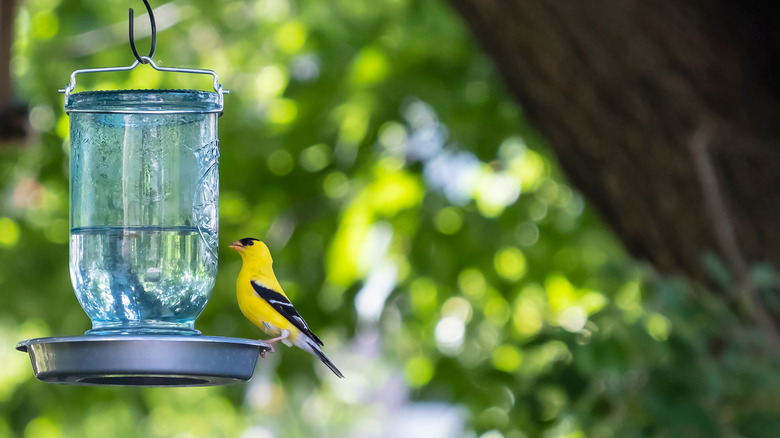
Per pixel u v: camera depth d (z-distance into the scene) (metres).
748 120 8.25
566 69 8.33
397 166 13.34
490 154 13.29
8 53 8.28
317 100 12.98
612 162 8.52
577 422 8.35
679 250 8.55
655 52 8.20
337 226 13.25
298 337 7.04
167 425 19.08
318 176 13.34
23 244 13.78
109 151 5.46
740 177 8.37
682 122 8.24
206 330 13.05
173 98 5.43
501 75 8.85
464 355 13.38
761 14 8.23
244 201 13.39
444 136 13.42
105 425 18.25
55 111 13.35
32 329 14.45
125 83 13.70
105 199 5.46
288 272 13.28
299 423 23.64
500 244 13.54
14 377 15.27
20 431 13.95
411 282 13.59
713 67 8.21
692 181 8.30
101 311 5.51
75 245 5.51
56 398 14.22
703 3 8.27
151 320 5.49
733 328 7.75
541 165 13.87
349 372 24.66
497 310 13.95
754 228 8.35
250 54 13.84
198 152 5.48
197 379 5.19
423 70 12.88
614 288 8.66
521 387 8.95
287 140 13.23
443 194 13.44
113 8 13.96
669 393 7.69
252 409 15.89
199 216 5.48
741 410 7.73
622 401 7.93
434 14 12.60
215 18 13.80
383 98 13.08
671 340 7.82
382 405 28.09
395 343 15.70
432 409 12.88
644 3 8.16
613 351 7.88
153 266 5.45
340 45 13.03
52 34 13.66
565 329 8.27
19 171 13.56
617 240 9.07
